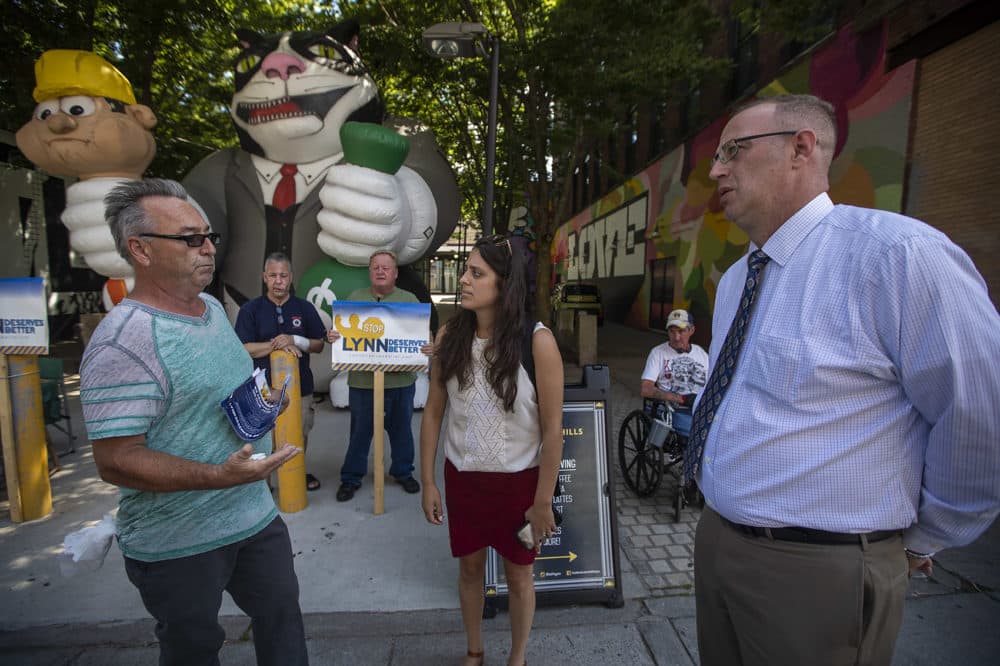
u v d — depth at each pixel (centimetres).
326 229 583
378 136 560
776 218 138
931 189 583
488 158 620
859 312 122
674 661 242
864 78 696
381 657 244
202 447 161
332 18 877
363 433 406
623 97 726
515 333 194
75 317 1254
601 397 287
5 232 1077
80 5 700
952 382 112
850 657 128
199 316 170
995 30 504
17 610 273
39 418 370
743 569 137
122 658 245
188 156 1158
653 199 1537
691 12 693
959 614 272
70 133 514
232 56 927
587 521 281
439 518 224
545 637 257
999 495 114
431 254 754
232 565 172
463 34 593
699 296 1233
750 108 142
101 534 166
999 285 500
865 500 124
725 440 141
